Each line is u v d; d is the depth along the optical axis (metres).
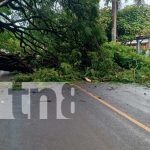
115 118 10.15
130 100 13.85
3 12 26.56
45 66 26.38
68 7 24.73
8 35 30.36
